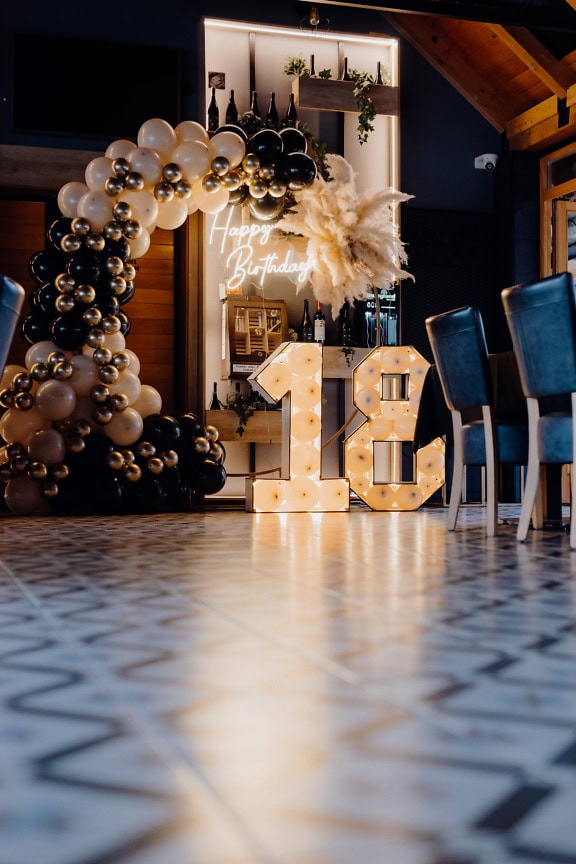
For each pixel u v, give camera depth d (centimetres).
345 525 531
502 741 118
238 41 788
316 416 659
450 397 475
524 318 393
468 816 91
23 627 200
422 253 839
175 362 841
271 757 111
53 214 756
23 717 129
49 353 595
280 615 216
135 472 618
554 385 387
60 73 743
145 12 762
